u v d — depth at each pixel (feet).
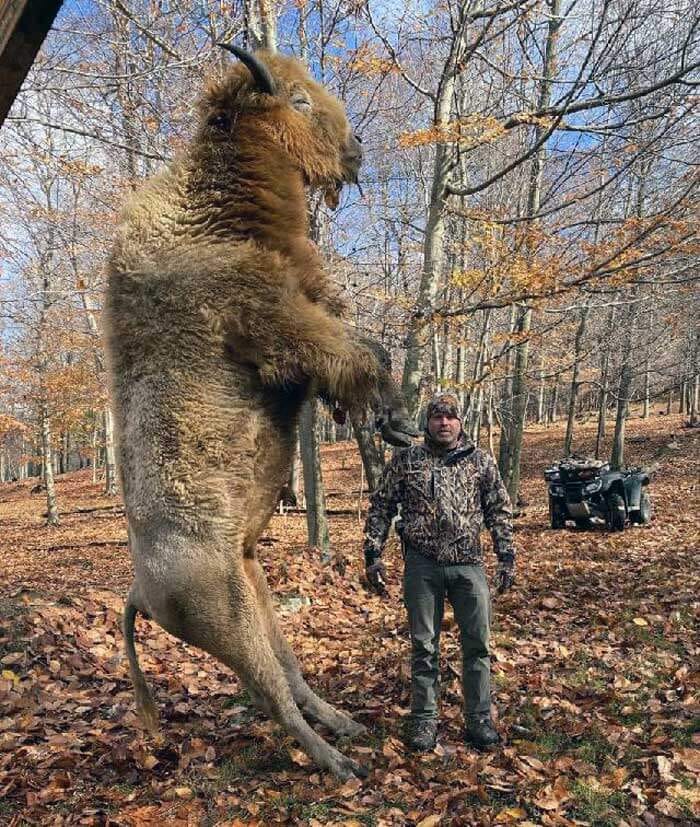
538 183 37.63
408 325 29.32
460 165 43.27
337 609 25.98
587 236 32.48
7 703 16.01
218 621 10.30
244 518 10.34
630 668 16.71
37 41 4.37
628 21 25.44
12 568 49.57
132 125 29.01
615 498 42.86
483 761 12.43
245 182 9.86
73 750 13.87
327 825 10.84
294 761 12.85
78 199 37.27
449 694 15.71
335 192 11.59
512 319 54.90
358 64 27.66
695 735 12.85
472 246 39.37
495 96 39.37
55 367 75.31
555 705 14.76
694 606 21.63
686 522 43.93
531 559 35.94
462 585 13.19
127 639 12.00
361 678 17.22
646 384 82.69
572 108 24.73
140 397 10.00
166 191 10.14
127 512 10.53
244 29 26.02
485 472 13.70
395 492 13.80
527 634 20.74
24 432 91.66
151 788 12.45
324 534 33.71
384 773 12.16
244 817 11.30
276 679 11.10
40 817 11.67
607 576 29.01
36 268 42.11
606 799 11.25
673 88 24.77
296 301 9.60
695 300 50.19
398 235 43.62
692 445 92.12
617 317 61.21
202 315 9.54
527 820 10.82
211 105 10.48
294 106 10.62
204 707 15.97
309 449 33.55
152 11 27.14
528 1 25.90
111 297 10.19
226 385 9.80
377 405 10.11
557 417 166.71
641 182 32.04
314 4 30.27
